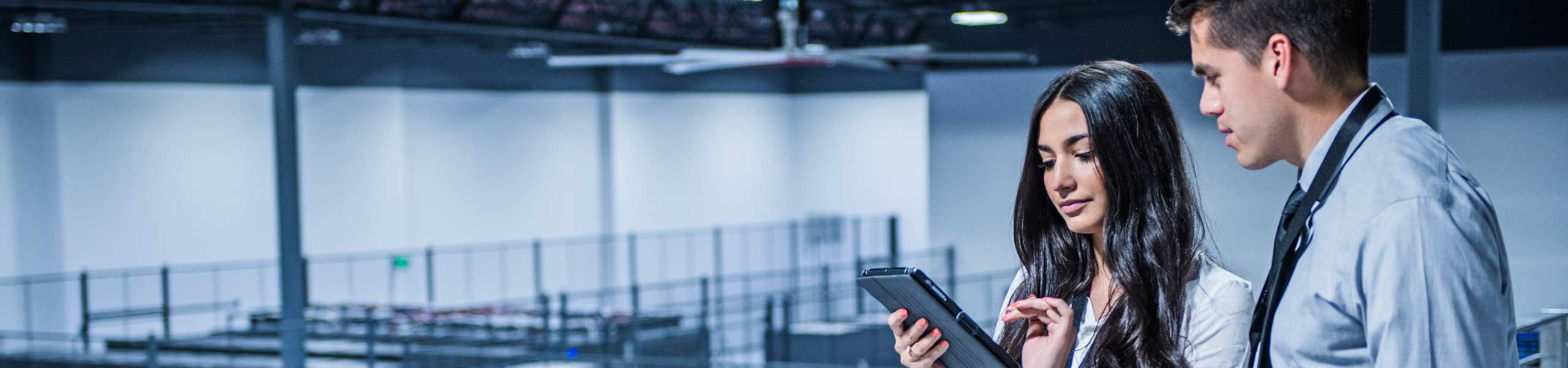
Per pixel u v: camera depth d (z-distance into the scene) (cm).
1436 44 694
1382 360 108
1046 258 160
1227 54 118
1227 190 1177
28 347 1208
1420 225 107
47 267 1245
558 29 1212
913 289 139
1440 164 110
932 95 1388
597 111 1727
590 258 1689
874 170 1934
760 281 1822
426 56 1523
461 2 1099
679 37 1405
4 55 1213
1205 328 141
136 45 1300
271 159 1419
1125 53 1215
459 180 1559
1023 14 1194
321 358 1092
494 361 986
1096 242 154
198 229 1342
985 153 1350
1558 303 1019
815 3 1120
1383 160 112
